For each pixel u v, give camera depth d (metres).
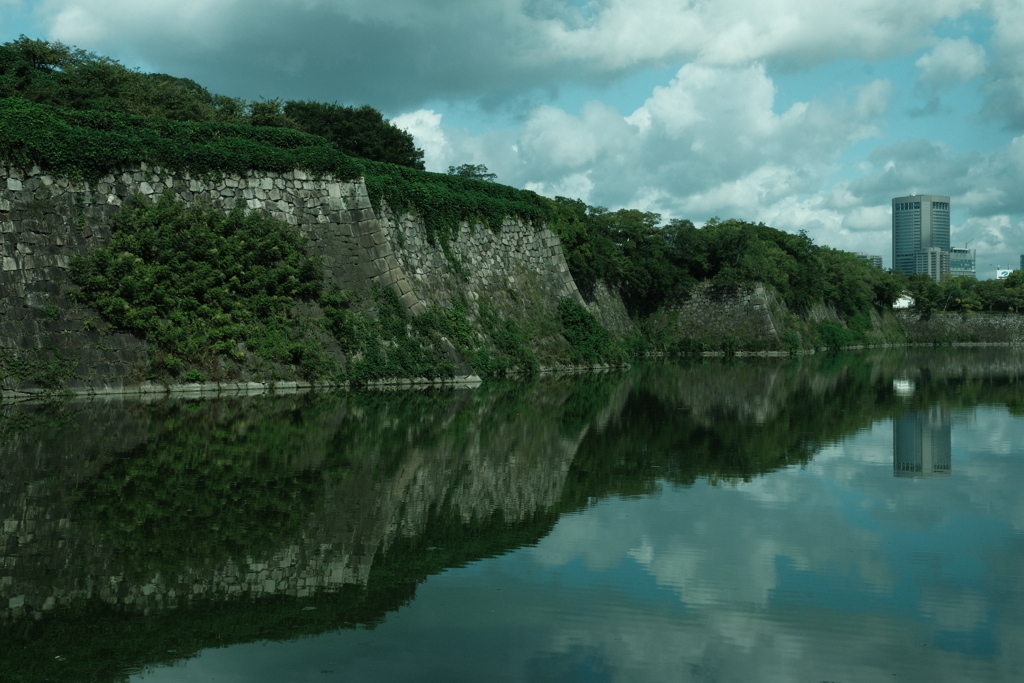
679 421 24.23
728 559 9.82
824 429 22.44
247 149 36.12
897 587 8.86
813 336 105.19
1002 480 14.84
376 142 71.38
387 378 36.72
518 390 35.97
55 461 15.70
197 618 7.85
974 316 151.88
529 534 10.93
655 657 7.05
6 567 9.25
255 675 6.62
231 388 32.41
